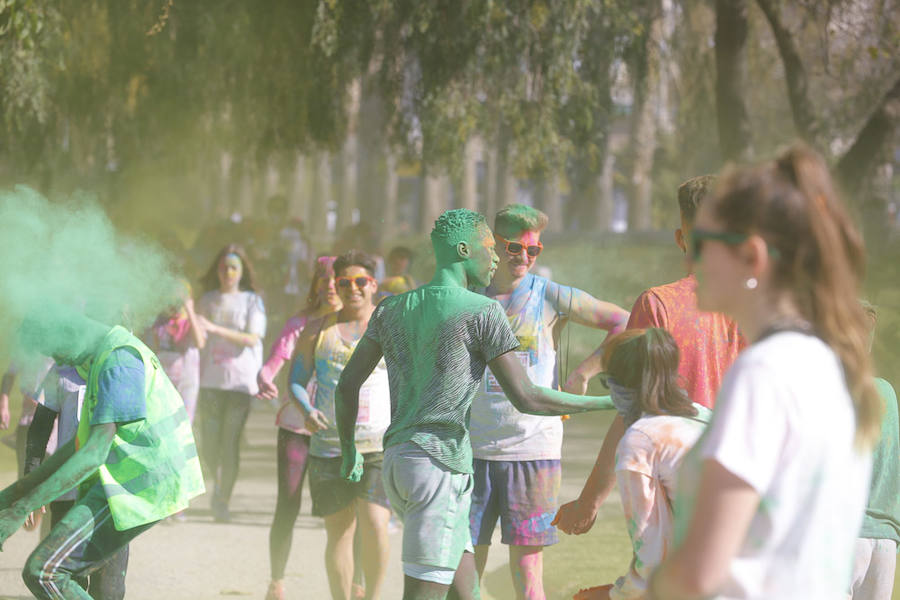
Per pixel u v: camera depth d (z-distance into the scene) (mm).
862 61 44781
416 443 10359
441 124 34125
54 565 10398
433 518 10305
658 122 66125
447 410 10375
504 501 12883
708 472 4957
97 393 10461
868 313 9828
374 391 14430
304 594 16469
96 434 10328
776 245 5152
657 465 7977
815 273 5148
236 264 21719
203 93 39031
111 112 40188
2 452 28031
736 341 9445
